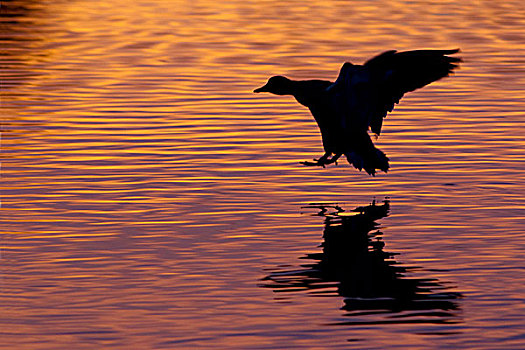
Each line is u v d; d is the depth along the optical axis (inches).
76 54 1101.1
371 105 431.2
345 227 528.7
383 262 471.2
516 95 884.6
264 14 1437.0
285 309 412.2
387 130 760.3
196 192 597.9
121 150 697.0
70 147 704.4
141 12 1466.5
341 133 441.1
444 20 1362.0
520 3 1577.3
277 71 988.6
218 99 870.4
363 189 608.1
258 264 469.4
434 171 646.5
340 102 436.1
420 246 497.0
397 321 399.2
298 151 698.2
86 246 497.4
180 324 396.2
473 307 413.7
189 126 771.4
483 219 544.7
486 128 763.4
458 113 816.9
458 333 386.3
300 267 464.8
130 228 528.1
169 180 623.2
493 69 1007.0
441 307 413.7
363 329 390.6
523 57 1077.1
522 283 443.2
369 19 1373.0
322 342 378.3
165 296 427.5
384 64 426.3
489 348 373.1
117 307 414.6
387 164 437.7
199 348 372.8
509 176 633.6
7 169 644.7
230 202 578.2
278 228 527.8
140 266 466.9
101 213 554.9
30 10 1489.9
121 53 1108.5
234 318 402.3
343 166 661.3
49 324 396.5
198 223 537.0
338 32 1246.3
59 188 604.1
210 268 463.5
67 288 437.4
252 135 744.3
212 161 669.3
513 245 498.6
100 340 380.2
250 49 1126.4
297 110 832.3
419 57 424.5
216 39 1202.6
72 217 547.8
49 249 493.0
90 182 617.0
